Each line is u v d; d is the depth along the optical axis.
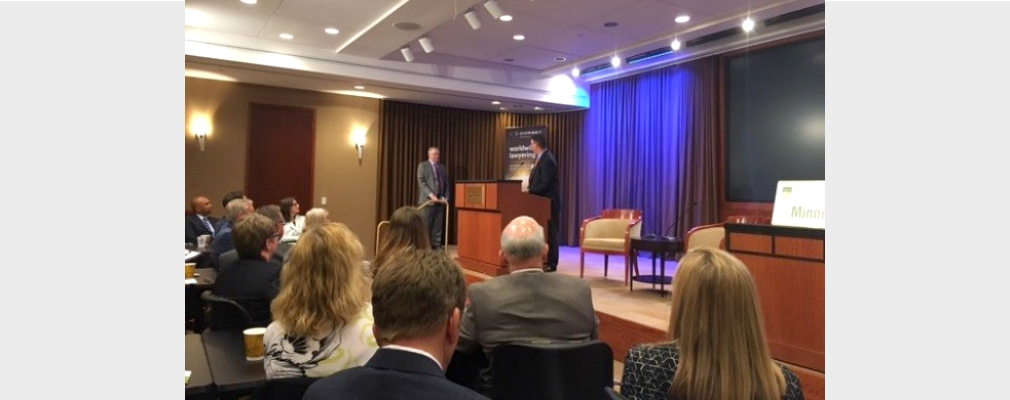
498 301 2.00
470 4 5.42
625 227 6.20
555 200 5.84
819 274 2.79
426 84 8.05
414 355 0.95
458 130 10.11
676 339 1.30
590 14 6.05
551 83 9.11
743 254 3.15
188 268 3.21
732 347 1.16
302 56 7.23
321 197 8.98
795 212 3.03
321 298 1.54
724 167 7.56
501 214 5.44
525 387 1.74
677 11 5.92
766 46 7.02
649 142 8.49
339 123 9.09
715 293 1.18
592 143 9.45
